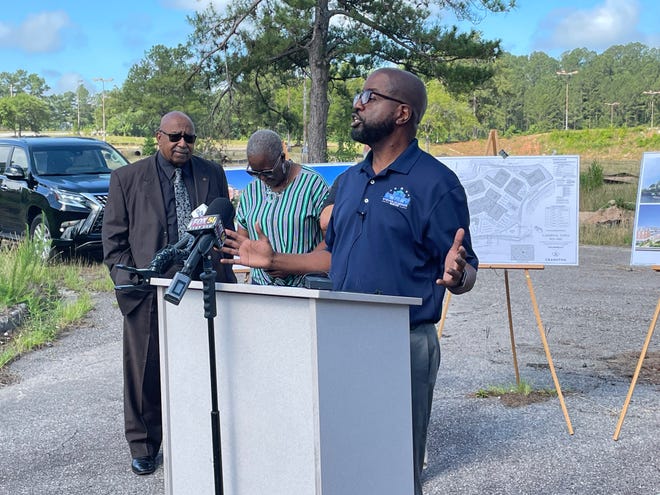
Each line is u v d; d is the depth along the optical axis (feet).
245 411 8.32
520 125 502.38
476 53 62.34
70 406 19.03
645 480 13.94
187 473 8.97
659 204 16.94
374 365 8.27
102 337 25.88
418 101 10.07
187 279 8.13
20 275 30.04
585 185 68.18
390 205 9.75
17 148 42.50
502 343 24.43
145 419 14.97
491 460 14.98
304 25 64.34
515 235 17.92
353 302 7.99
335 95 78.13
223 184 15.58
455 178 9.86
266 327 8.05
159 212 14.67
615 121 477.36
